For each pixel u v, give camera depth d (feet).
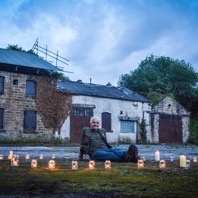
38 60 97.86
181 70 153.17
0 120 86.38
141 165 20.77
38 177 14.14
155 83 150.51
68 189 10.73
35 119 91.71
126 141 109.19
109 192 10.19
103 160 26.50
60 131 94.53
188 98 148.77
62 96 95.76
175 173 16.66
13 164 21.63
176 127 123.24
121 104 109.29
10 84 88.33
